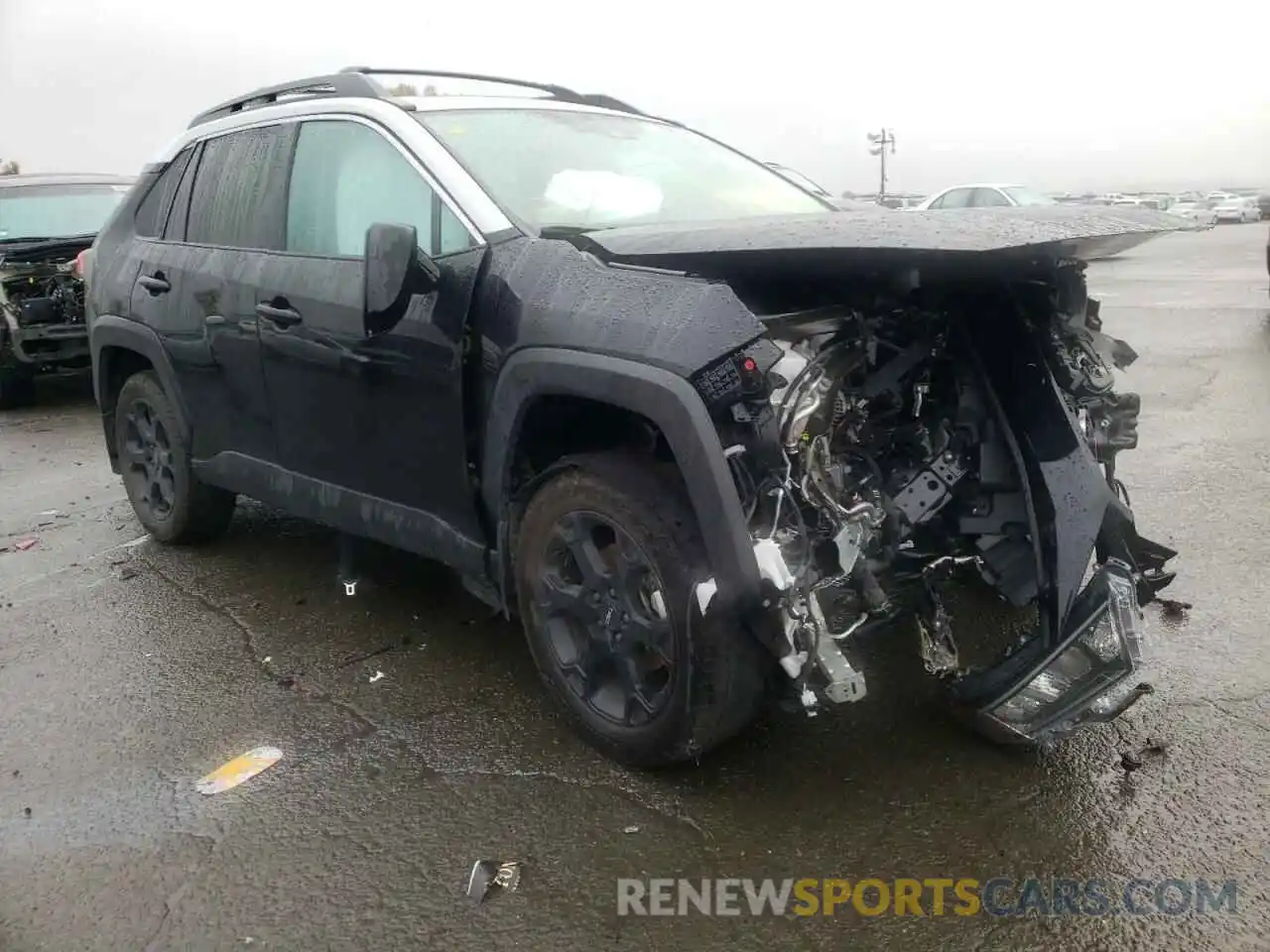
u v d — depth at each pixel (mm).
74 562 5207
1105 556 2973
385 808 2973
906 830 2760
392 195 3623
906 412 3020
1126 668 2727
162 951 2455
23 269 9320
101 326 5164
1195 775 2928
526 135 3828
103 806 3045
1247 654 3609
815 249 2604
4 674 3945
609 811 2906
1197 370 9047
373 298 3154
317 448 3973
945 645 3066
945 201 20203
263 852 2801
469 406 3238
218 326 4297
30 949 2477
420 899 2590
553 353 2891
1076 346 3268
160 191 5012
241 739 3393
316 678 3797
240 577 4844
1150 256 25516
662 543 2781
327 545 5242
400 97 3877
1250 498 5273
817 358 2736
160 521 5211
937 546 3105
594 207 3570
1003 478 2947
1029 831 2730
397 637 4121
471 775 3117
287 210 4082
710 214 3812
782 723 3291
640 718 2988
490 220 3287
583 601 3051
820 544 2758
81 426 8992
